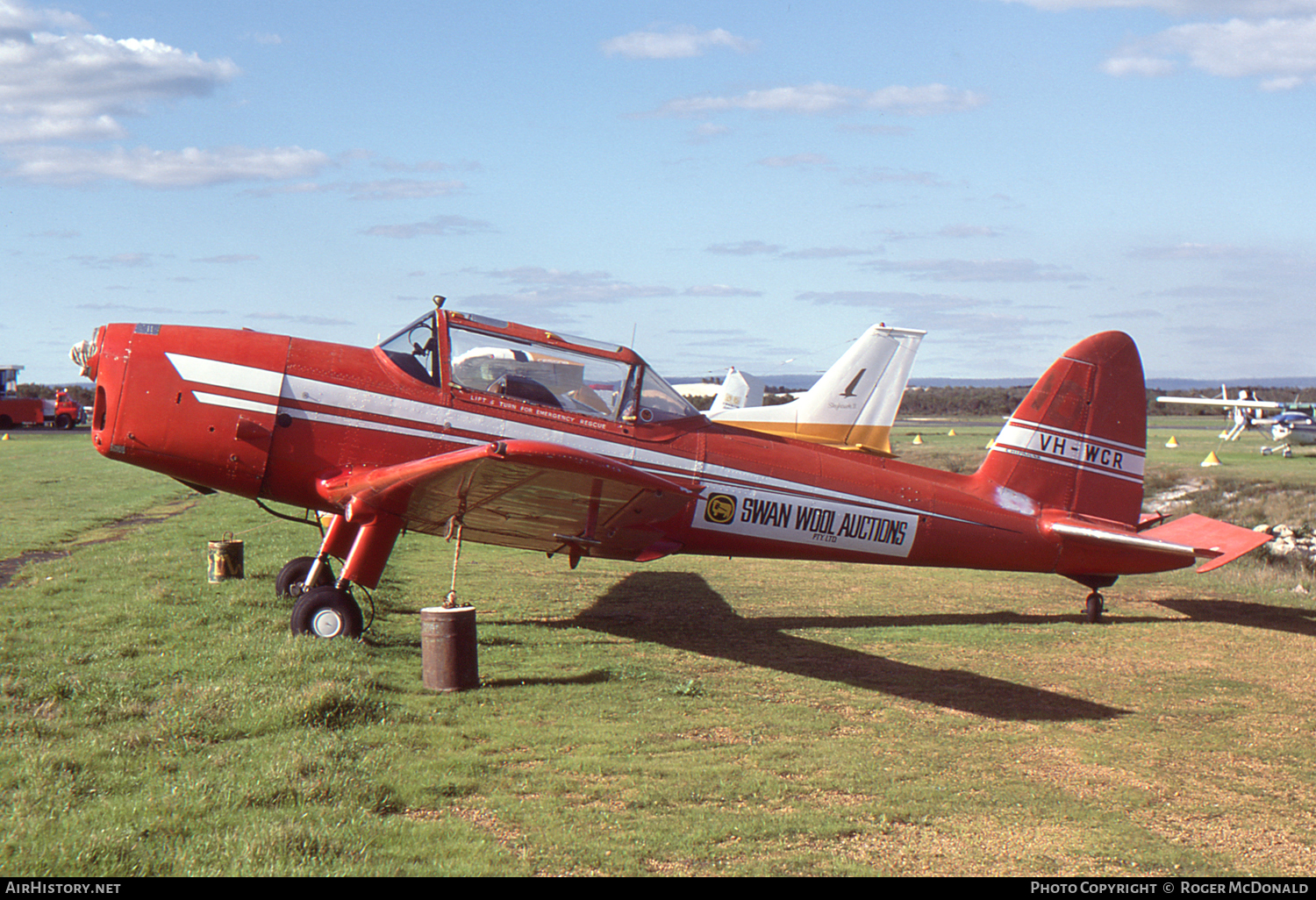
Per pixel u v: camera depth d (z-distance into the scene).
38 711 4.84
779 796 4.44
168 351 7.09
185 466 7.17
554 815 4.05
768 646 7.70
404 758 4.61
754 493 8.30
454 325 7.50
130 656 5.98
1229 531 9.19
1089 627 8.75
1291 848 4.05
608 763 4.73
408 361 7.48
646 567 11.81
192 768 4.24
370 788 4.13
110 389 7.03
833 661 7.23
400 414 7.30
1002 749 5.29
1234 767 5.10
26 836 3.43
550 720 5.41
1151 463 30.75
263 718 4.86
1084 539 9.00
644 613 8.86
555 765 4.69
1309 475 26.50
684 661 7.07
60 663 5.68
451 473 5.79
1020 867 3.78
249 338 7.31
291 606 7.50
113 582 8.42
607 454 7.79
